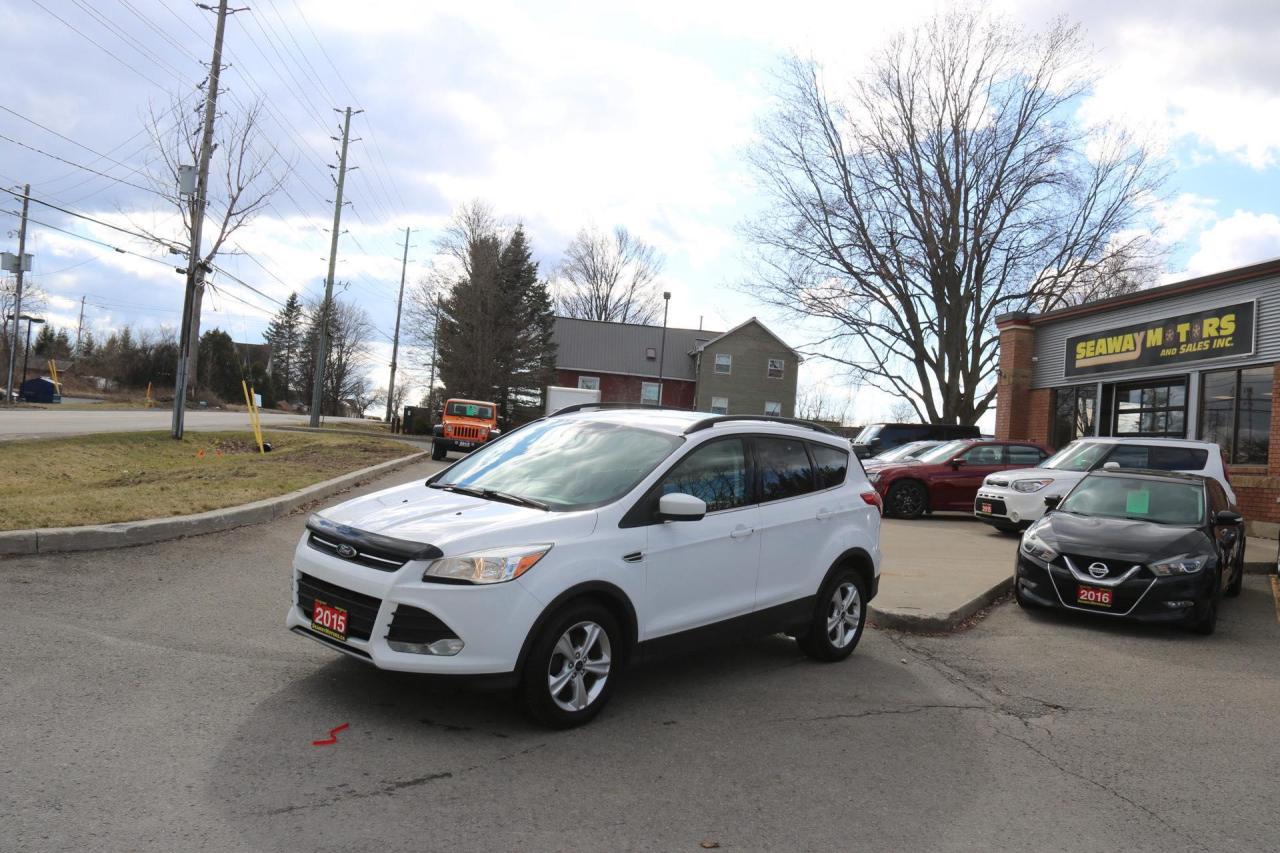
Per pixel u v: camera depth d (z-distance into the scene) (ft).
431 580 13.67
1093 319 67.36
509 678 13.87
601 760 13.64
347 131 134.92
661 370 187.21
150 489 35.96
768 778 13.47
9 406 125.80
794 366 185.57
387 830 10.77
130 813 10.62
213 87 69.21
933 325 102.22
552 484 16.89
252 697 14.90
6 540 22.95
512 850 10.57
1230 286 54.19
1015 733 16.44
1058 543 26.89
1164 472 31.58
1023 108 98.68
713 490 17.72
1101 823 12.59
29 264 154.51
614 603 15.44
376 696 15.42
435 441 82.79
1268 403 51.75
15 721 13.02
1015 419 74.84
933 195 99.45
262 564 25.34
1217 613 27.68
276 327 359.05
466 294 176.45
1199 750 15.92
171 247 69.87
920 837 11.78
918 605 25.93
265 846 10.11
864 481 22.20
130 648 16.85
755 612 18.34
